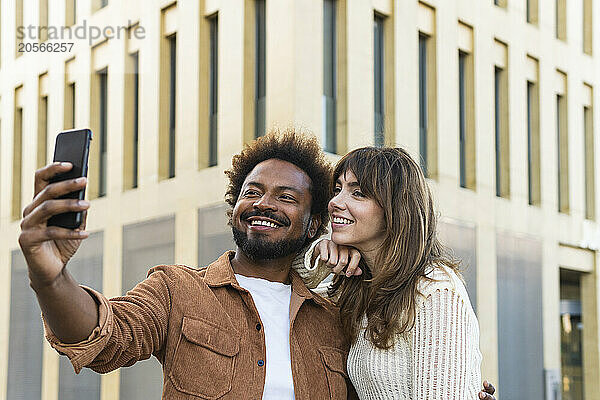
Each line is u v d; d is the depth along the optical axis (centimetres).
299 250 182
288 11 367
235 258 181
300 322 175
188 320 159
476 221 461
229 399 157
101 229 422
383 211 171
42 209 111
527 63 513
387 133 412
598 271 552
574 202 536
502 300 479
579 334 557
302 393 164
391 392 167
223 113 380
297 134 192
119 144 414
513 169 494
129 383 413
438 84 444
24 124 443
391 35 422
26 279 460
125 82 412
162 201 391
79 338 129
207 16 396
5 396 452
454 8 462
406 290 165
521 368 493
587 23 562
